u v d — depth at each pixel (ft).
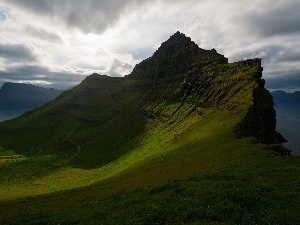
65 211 159.84
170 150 405.39
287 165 167.94
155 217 108.27
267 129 418.51
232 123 394.73
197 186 139.13
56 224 130.93
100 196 195.62
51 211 173.99
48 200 243.40
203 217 101.04
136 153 599.16
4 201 296.92
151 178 242.78
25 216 173.58
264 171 156.04
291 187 121.29
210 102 629.51
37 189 457.27
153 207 117.19
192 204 113.39
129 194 165.48
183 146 387.55
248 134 336.90
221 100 572.92
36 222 140.97
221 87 647.15
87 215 133.90
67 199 221.66
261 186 122.52
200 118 577.84
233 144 279.28
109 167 571.28
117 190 208.23
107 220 118.62
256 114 394.52
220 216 98.99
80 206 165.68
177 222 100.78
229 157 231.71
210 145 326.24
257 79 562.25
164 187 153.58
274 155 205.67
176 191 138.92
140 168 352.69
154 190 153.58
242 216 96.89
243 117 384.06
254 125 367.25
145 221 106.32
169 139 554.87
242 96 498.28
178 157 327.88
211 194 121.08
